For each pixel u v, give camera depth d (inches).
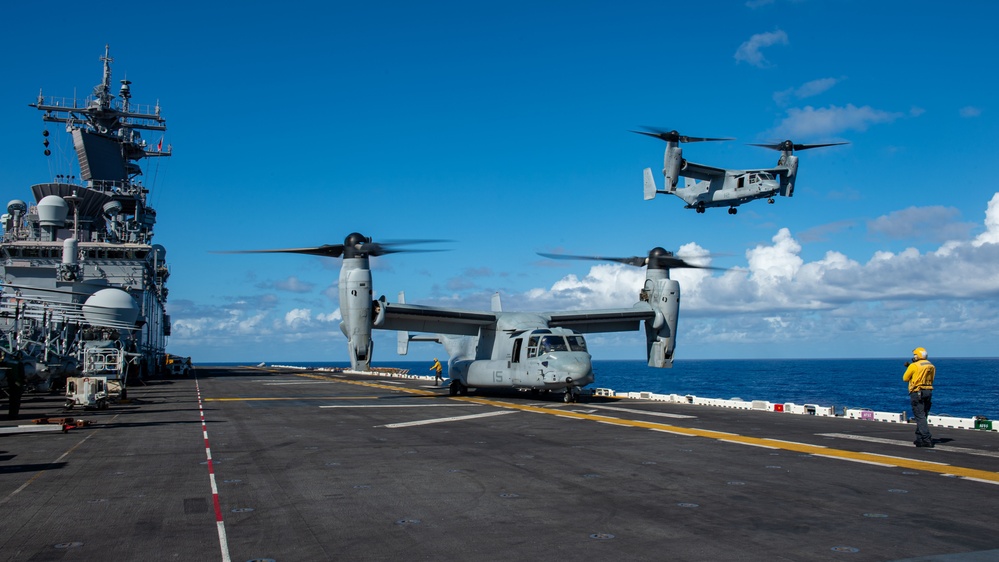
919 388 589.6
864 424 787.4
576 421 825.5
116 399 1136.2
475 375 1290.6
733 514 351.3
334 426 775.7
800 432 705.6
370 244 1183.6
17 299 1374.3
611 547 293.0
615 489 415.5
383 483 435.5
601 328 1391.5
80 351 1674.5
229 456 548.7
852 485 424.5
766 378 5403.5
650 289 1373.0
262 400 1230.3
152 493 405.7
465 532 318.0
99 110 2736.2
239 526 329.7
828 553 283.3
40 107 2677.2
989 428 712.4
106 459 534.0
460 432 714.2
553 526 328.5
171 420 850.1
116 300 2022.6
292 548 293.0
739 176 1704.0
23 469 488.4
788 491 407.5
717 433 698.2
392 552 286.7
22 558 278.7
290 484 432.8
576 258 1316.4
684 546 294.0
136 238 2598.4
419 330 1279.5
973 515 346.3
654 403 1135.0
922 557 277.6
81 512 358.0
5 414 934.4
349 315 1174.3
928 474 460.8
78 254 2310.5
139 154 2925.7
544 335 1168.2
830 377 5497.1
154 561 275.3
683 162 1733.5
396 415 912.9
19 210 2409.0
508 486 426.0
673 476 457.4
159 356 3272.6
